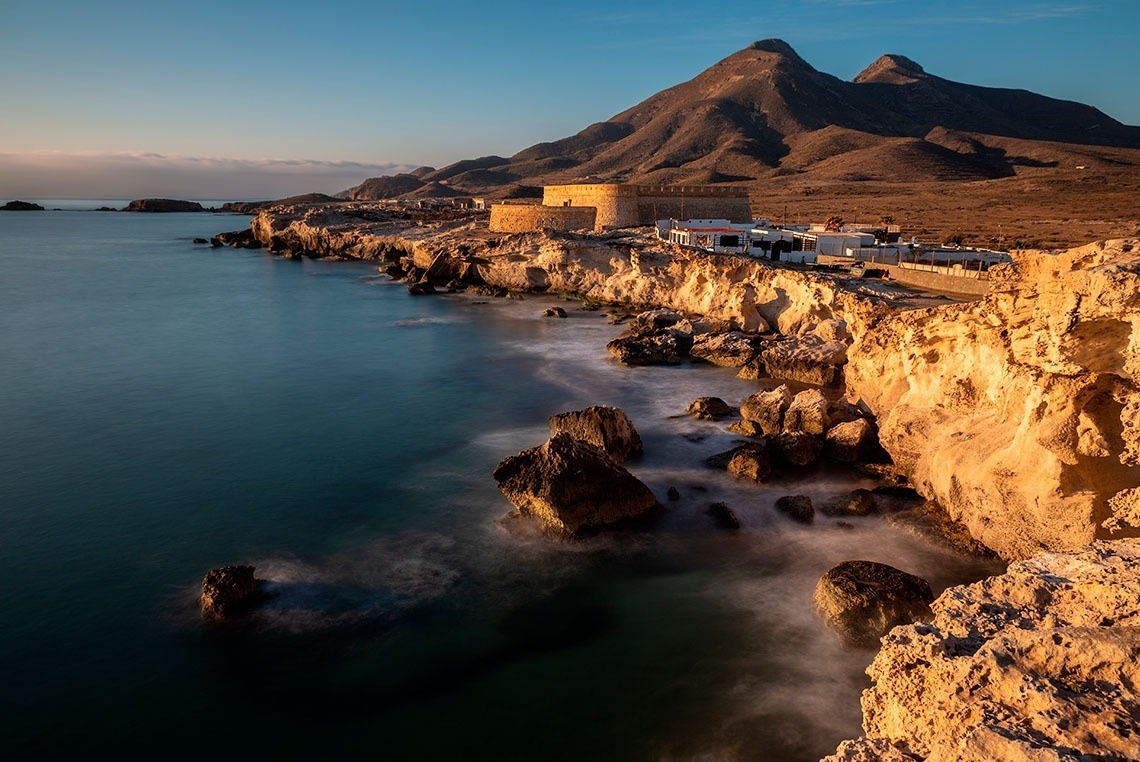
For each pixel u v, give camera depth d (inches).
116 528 960.3
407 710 628.1
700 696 630.5
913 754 360.8
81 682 667.4
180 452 1237.7
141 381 1712.6
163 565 864.9
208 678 671.8
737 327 2011.6
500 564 853.2
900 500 957.8
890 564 814.5
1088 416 641.6
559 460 923.4
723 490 1027.3
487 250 3255.4
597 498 917.2
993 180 7170.3
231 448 1256.8
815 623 722.2
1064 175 7263.8
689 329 2033.7
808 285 1926.7
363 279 3693.4
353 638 723.4
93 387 1658.5
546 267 3036.4
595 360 1868.8
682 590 792.9
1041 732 306.0
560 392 1576.0
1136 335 543.8
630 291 2719.0
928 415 970.1
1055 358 645.3
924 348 999.0
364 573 839.7
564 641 714.2
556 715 617.3
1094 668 331.0
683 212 4023.1
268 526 961.5
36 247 5792.3
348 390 1625.2
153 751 591.8
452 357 1942.7
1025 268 765.3
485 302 2906.0
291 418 1422.2
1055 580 415.2
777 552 861.2
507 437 1296.8
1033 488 716.7
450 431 1336.1
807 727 586.6
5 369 1822.1
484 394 1574.8
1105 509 661.9
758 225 3513.8
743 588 791.7
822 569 821.2
